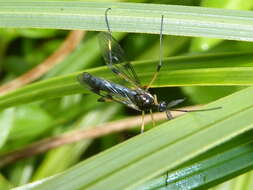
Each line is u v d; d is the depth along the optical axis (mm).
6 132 101
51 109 113
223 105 78
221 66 88
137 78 92
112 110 114
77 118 114
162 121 109
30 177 112
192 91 107
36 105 107
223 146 83
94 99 113
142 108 94
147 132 77
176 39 113
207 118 78
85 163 76
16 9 86
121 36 112
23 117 107
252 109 78
